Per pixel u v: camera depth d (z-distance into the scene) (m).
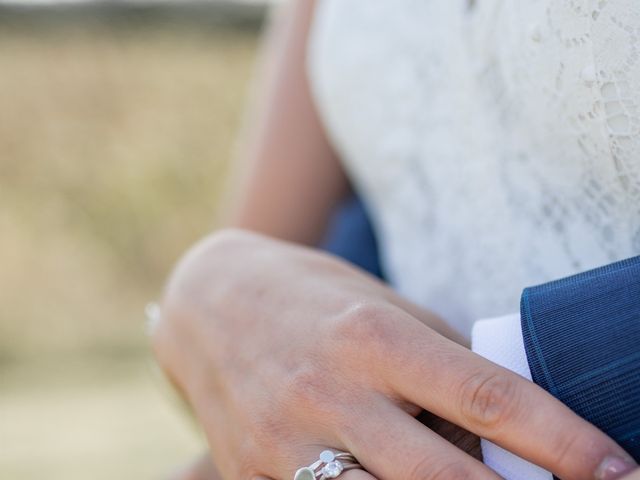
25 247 3.77
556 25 0.39
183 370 0.45
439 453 0.33
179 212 4.02
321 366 0.37
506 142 0.44
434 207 0.50
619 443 0.33
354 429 0.35
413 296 0.52
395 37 0.52
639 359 0.33
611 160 0.38
